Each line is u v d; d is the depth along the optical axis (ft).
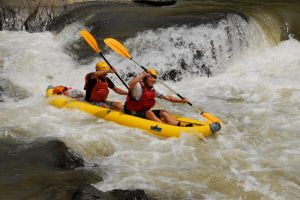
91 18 53.31
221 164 24.90
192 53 46.96
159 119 30.19
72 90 34.63
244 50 51.21
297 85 41.86
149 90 29.60
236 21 50.75
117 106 32.17
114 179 22.30
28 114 32.30
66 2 60.64
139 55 46.44
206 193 21.36
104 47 47.44
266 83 42.86
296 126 31.32
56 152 24.44
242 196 21.26
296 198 21.17
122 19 51.88
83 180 21.66
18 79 41.34
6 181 20.85
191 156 25.84
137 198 19.20
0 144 25.91
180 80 45.88
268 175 23.62
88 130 29.17
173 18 50.34
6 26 57.31
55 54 47.39
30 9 58.54
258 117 33.68
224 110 35.76
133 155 25.75
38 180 21.07
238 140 28.58
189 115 34.63
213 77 46.52
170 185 21.97
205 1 62.80
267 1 62.95
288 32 56.29
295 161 25.41
